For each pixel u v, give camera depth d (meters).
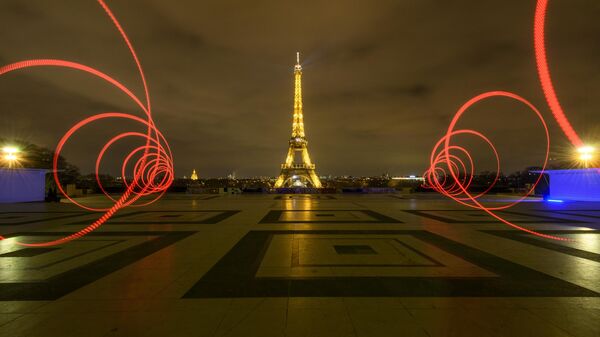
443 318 6.53
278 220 22.28
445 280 8.95
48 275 9.52
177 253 12.36
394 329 6.07
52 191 41.94
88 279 9.13
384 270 9.93
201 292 8.05
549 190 45.00
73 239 15.36
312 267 10.31
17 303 7.39
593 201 39.72
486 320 6.43
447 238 15.36
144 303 7.35
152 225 20.02
